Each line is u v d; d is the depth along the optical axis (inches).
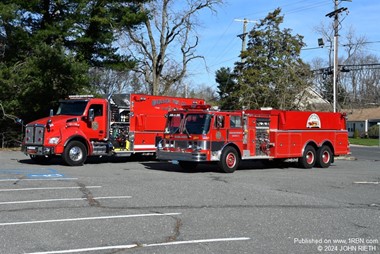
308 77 1704.0
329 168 840.3
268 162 855.1
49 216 334.6
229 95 1753.2
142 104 825.5
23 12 1075.3
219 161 679.7
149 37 1498.5
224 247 266.4
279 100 1615.4
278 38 1692.9
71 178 549.0
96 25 1154.7
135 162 845.8
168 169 717.9
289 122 790.5
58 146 701.9
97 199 407.5
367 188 544.4
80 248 258.2
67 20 1081.4
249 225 323.3
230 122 698.8
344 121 893.8
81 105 745.0
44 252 249.4
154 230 301.7
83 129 735.1
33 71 1028.5
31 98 1062.4
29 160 799.7
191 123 676.7
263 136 756.6
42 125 700.7
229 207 387.9
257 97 1663.4
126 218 334.0
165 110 860.0
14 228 299.0
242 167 811.4
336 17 1302.9
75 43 1142.3
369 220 351.6
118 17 1194.0
